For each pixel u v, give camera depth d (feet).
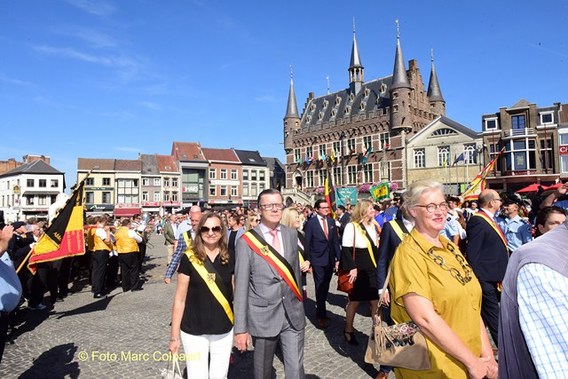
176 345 13.05
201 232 13.57
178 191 195.62
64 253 27.61
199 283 13.17
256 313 12.74
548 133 110.01
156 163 196.65
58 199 48.32
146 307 30.37
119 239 37.55
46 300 34.55
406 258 8.67
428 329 7.86
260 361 12.79
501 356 5.87
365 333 22.71
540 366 4.96
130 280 37.91
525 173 110.83
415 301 8.14
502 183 115.34
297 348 12.88
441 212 9.01
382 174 144.77
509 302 5.70
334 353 19.69
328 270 24.52
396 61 143.33
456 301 8.41
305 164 179.52
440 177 129.29
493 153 117.91
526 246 5.77
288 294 12.89
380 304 9.75
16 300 14.87
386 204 40.63
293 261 13.60
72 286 41.52
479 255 17.35
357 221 21.24
